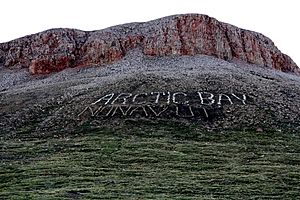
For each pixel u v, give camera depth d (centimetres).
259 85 7925
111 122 6425
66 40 10625
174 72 8469
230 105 6919
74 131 6247
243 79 8162
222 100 7088
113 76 8681
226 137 5869
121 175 4047
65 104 7369
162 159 4703
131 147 5262
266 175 4028
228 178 3900
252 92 7488
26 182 3828
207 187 3581
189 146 5353
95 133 6084
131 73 8638
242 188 3566
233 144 5528
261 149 5294
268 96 7400
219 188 3553
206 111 6700
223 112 6700
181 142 5591
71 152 5116
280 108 6944
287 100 7350
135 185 3638
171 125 6294
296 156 4950
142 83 7800
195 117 6550
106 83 8106
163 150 5128
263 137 5894
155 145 5353
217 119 6519
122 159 4709
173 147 5281
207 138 5819
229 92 7412
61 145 5519
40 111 7231
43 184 3744
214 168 4347
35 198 3206
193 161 4634
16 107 7512
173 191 3450
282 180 3853
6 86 9675
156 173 4112
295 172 4153
